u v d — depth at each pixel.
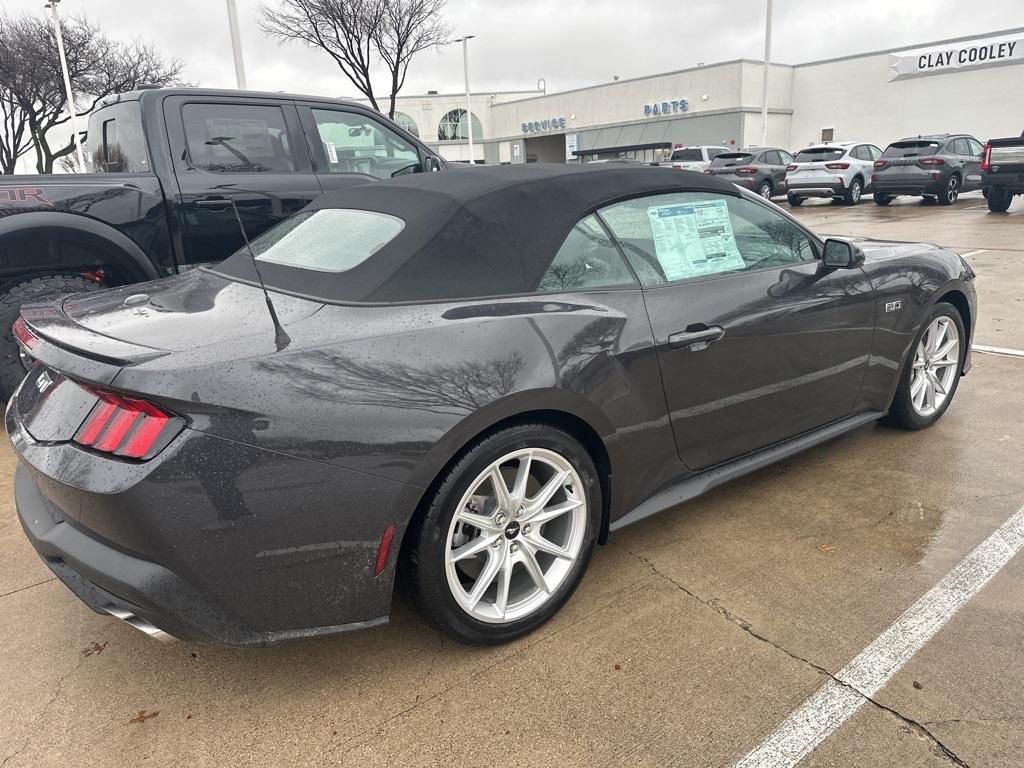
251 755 1.93
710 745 1.91
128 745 1.98
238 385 1.82
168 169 4.39
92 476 1.82
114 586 1.86
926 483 3.34
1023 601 2.46
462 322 2.16
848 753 1.86
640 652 2.27
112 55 24.45
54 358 2.00
